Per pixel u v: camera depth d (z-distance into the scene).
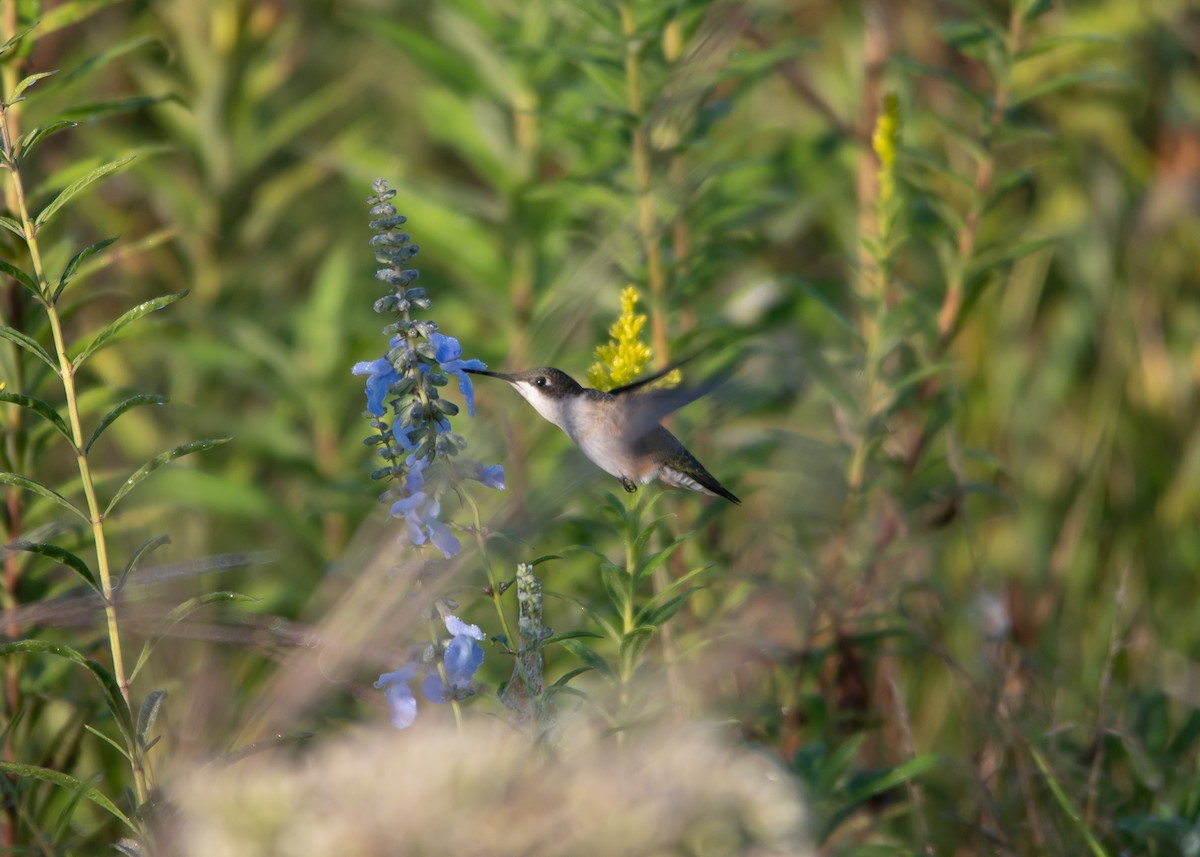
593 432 7.62
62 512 8.57
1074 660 10.95
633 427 7.61
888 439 10.12
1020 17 9.60
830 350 9.31
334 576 7.45
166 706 7.29
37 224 5.73
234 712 6.93
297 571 10.28
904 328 9.39
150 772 5.55
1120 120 13.75
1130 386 13.30
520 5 11.34
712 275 10.16
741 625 8.01
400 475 5.40
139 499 9.90
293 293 14.17
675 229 9.79
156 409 11.38
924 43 13.54
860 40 13.39
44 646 5.25
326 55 15.55
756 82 10.85
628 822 4.21
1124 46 13.38
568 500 7.67
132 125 12.67
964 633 10.85
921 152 9.62
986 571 11.50
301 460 11.06
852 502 8.95
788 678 9.06
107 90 12.66
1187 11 13.88
